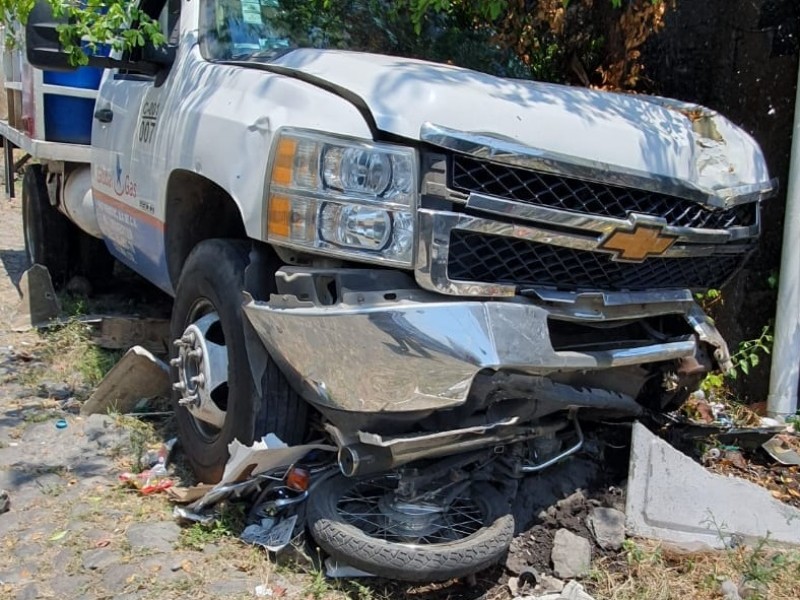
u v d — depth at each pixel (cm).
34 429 434
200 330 367
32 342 567
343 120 303
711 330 375
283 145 312
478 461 347
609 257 323
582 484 373
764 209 514
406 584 320
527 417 326
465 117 299
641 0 525
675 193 333
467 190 296
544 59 557
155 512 359
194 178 387
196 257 372
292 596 304
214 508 350
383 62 336
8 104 783
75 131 611
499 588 323
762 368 513
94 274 680
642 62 599
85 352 543
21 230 968
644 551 344
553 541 342
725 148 378
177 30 450
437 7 414
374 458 306
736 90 527
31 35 414
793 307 480
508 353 296
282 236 311
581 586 319
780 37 502
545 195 310
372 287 297
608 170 314
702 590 326
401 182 293
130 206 484
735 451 445
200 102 383
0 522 351
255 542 331
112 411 452
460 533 334
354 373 298
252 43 409
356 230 296
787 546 358
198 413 366
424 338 288
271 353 325
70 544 333
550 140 309
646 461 362
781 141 504
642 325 370
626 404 356
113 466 402
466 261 302
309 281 304
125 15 420
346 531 305
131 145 474
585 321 329
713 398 514
